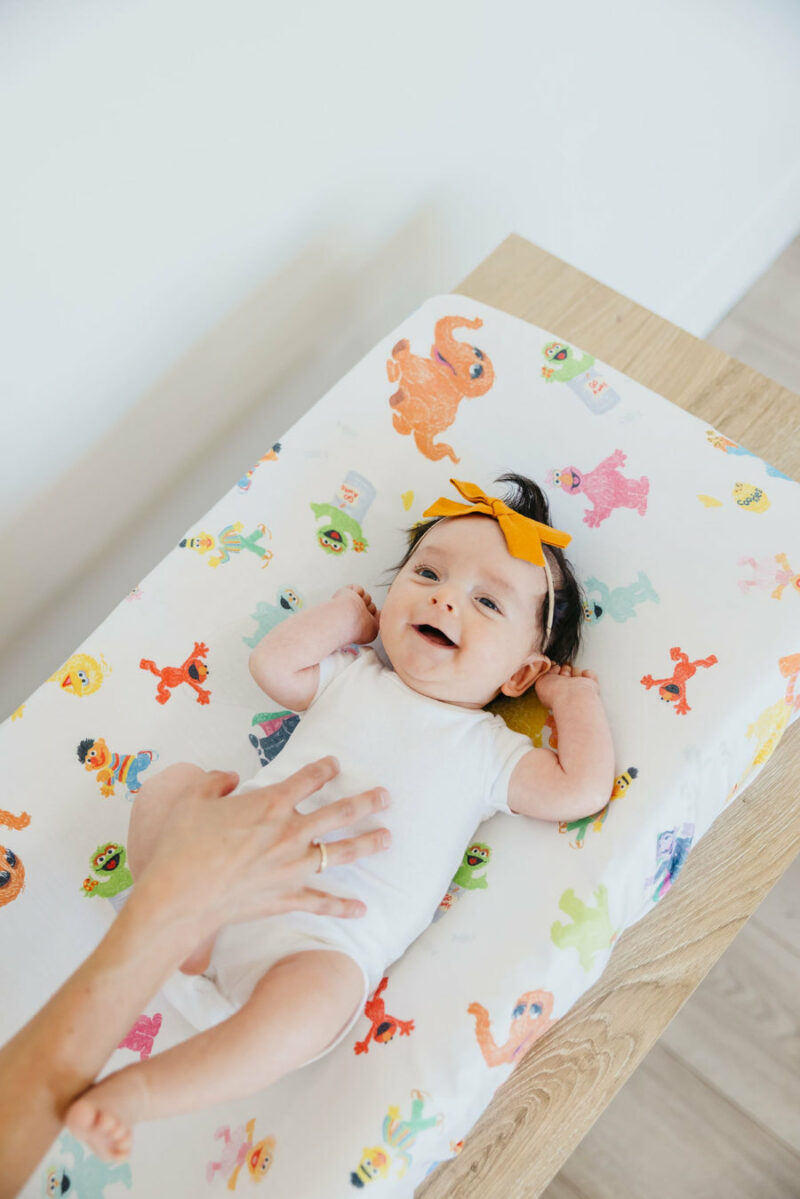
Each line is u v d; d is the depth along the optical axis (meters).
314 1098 0.87
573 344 1.40
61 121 1.00
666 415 1.21
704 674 1.05
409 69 1.29
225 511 1.21
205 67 1.08
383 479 1.23
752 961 1.48
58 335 1.14
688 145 1.79
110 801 1.05
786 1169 1.33
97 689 1.11
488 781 1.01
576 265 1.80
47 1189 0.88
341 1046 0.90
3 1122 0.64
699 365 1.38
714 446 1.18
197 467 1.47
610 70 1.54
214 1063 0.77
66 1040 0.66
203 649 1.13
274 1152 0.85
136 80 1.03
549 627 1.07
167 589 1.16
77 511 1.32
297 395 1.55
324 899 0.83
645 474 1.18
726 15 1.61
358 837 0.89
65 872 1.02
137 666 1.12
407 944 0.94
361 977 0.87
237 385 1.43
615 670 1.07
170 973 0.72
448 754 1.01
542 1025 0.93
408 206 1.46
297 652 1.05
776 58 1.79
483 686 1.04
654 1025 1.03
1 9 0.89
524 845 1.00
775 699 1.05
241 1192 0.84
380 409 1.26
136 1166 0.89
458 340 1.29
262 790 0.84
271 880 0.79
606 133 1.64
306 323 1.47
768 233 2.15
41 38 0.93
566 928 0.93
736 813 1.14
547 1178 0.96
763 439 1.33
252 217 1.26
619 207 1.78
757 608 1.07
